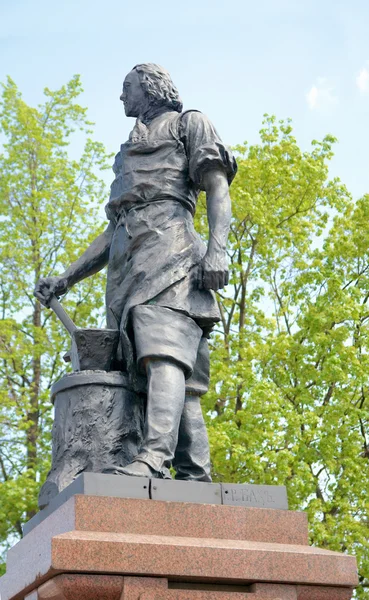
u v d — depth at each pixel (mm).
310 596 5156
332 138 19688
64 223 19594
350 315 17469
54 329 18984
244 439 16359
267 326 18391
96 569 4723
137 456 5531
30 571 5145
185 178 6453
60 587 4707
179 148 6496
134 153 6512
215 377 16938
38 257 19375
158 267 6078
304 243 19156
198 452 6137
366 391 17875
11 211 19484
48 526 5254
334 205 19234
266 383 16344
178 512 5203
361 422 17547
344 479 16453
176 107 6895
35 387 18656
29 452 18141
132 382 5977
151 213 6281
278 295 19438
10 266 19234
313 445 16953
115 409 5918
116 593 4777
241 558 5027
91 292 19141
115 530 5023
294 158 19188
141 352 5852
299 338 18203
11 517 16453
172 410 5715
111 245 6488
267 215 18906
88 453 5816
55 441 5984
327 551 5297
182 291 6059
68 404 5961
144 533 5078
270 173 18781
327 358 17188
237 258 19453
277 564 5090
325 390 17844
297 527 5441
